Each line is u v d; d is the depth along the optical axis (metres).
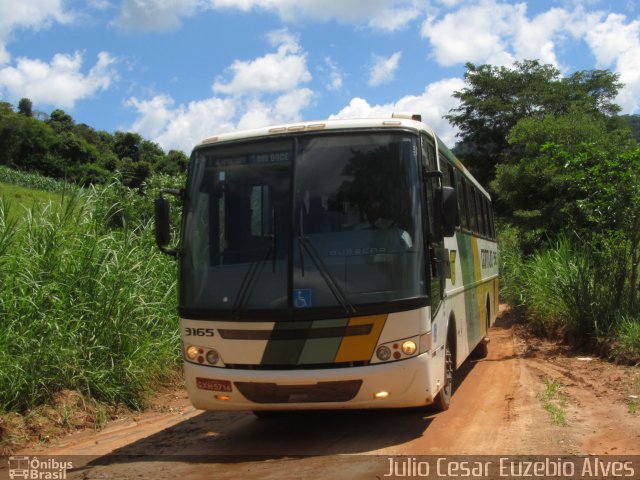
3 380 7.34
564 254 12.71
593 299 11.45
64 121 91.75
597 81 27.84
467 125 28.14
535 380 9.27
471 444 6.14
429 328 6.27
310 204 6.39
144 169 43.97
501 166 18.70
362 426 7.18
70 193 9.99
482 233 12.09
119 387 8.46
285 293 6.14
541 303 13.39
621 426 6.50
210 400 6.37
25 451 6.76
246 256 6.39
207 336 6.37
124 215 10.97
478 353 12.02
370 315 6.02
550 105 26.42
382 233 6.27
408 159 6.51
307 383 6.00
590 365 10.03
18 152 68.38
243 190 6.61
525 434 6.38
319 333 6.04
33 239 8.77
